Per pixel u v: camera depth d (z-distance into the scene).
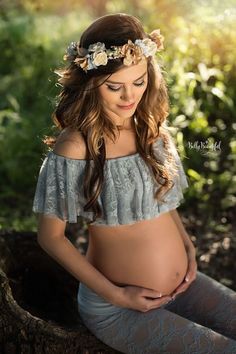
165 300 2.99
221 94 5.34
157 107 2.97
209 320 3.12
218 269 4.41
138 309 2.92
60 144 2.85
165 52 5.62
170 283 3.03
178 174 3.12
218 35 5.67
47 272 3.76
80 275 2.94
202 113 5.44
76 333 3.00
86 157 2.84
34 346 2.97
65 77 2.82
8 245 3.72
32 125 5.96
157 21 5.99
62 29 8.12
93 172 2.82
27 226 4.96
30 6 8.48
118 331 2.96
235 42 5.64
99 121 2.82
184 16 5.99
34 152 5.73
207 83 5.62
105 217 2.89
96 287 2.93
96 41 2.73
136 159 2.91
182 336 2.86
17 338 3.00
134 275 2.98
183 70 5.62
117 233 2.96
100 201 2.88
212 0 5.95
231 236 4.73
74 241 4.44
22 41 7.49
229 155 5.25
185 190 5.09
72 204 2.86
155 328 2.90
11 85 6.88
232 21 5.70
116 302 2.93
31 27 7.89
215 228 4.82
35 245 3.75
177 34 5.79
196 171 5.30
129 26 2.74
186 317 3.16
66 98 2.85
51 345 2.95
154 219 2.99
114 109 2.79
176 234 3.09
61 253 2.93
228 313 3.10
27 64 7.22
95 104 2.79
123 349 2.97
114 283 3.03
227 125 5.51
